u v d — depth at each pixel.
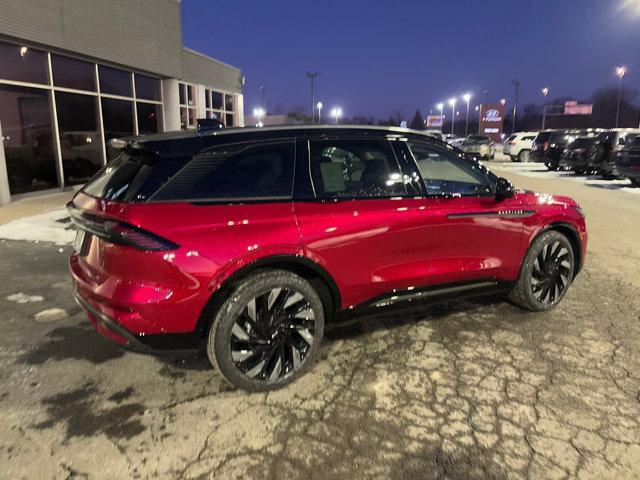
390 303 3.77
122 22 13.31
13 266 6.06
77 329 4.29
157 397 3.24
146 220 2.89
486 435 2.85
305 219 3.28
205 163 3.15
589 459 2.65
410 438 2.83
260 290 3.14
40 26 10.32
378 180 3.71
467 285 4.13
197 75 20.47
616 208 10.82
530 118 121.38
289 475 2.54
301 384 3.39
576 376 3.49
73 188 12.13
